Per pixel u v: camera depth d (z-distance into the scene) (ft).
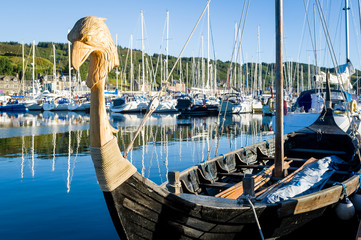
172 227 12.79
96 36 9.02
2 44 565.12
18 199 28.99
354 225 19.60
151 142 65.41
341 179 24.39
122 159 11.03
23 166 42.37
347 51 61.52
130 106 159.22
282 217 14.79
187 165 42.96
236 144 62.03
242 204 14.14
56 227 23.04
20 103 188.34
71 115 147.74
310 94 61.46
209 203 14.16
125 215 11.60
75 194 30.42
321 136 31.81
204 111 147.84
